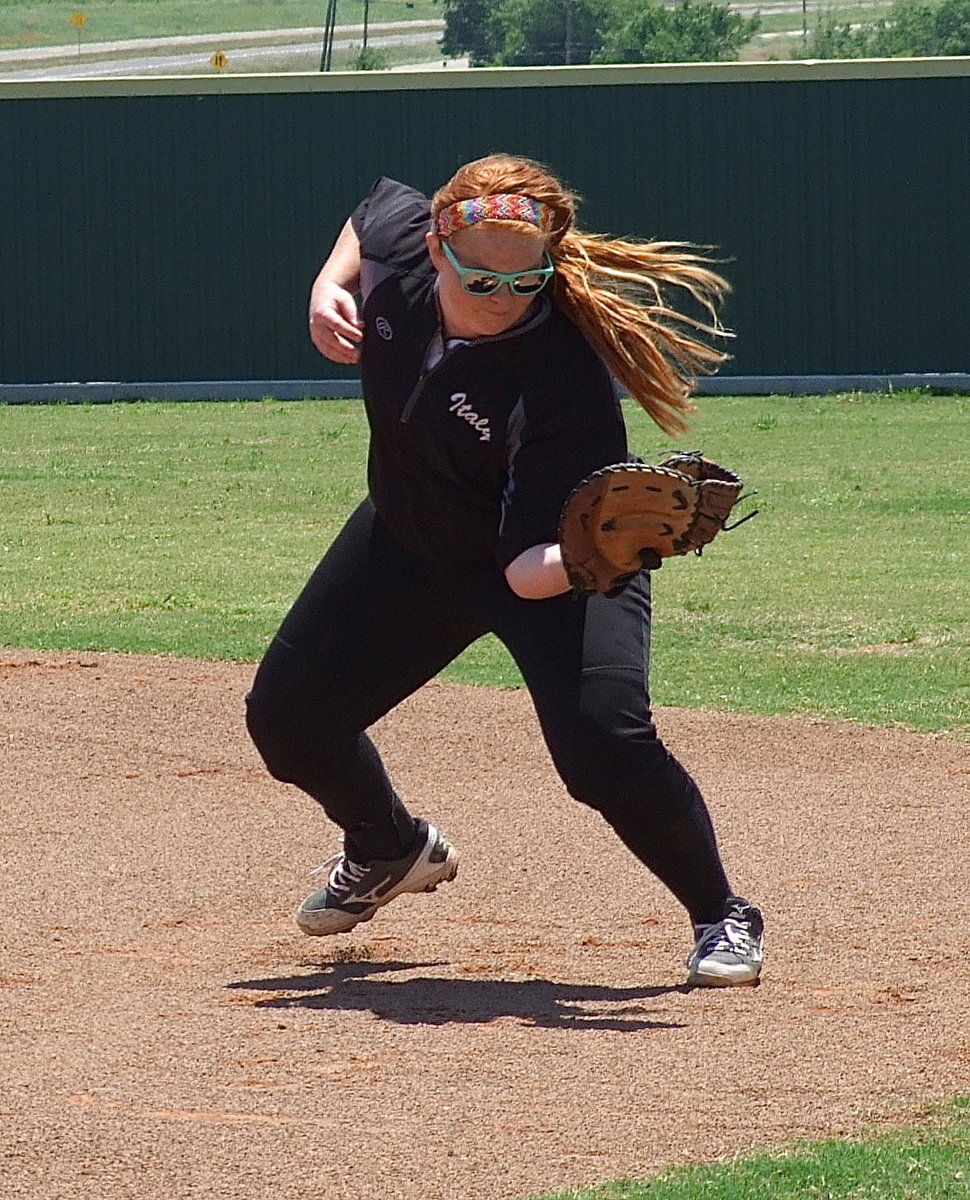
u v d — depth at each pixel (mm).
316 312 15297
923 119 92438
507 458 14688
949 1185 11828
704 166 94000
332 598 16281
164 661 33188
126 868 21094
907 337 94000
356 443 74188
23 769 25906
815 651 34594
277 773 17016
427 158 95500
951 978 16641
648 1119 12953
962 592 40656
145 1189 11773
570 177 94812
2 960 17547
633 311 14656
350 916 17875
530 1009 15781
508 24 197000
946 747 26953
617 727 15047
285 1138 12586
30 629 36719
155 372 97875
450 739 27734
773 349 94688
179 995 16359
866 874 20500
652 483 13445
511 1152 12359
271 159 96125
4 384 97812
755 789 24672
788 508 55188
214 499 58562
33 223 96938
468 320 14422
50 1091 13562
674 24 191250
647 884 20359
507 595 15508
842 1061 14172
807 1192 11742
